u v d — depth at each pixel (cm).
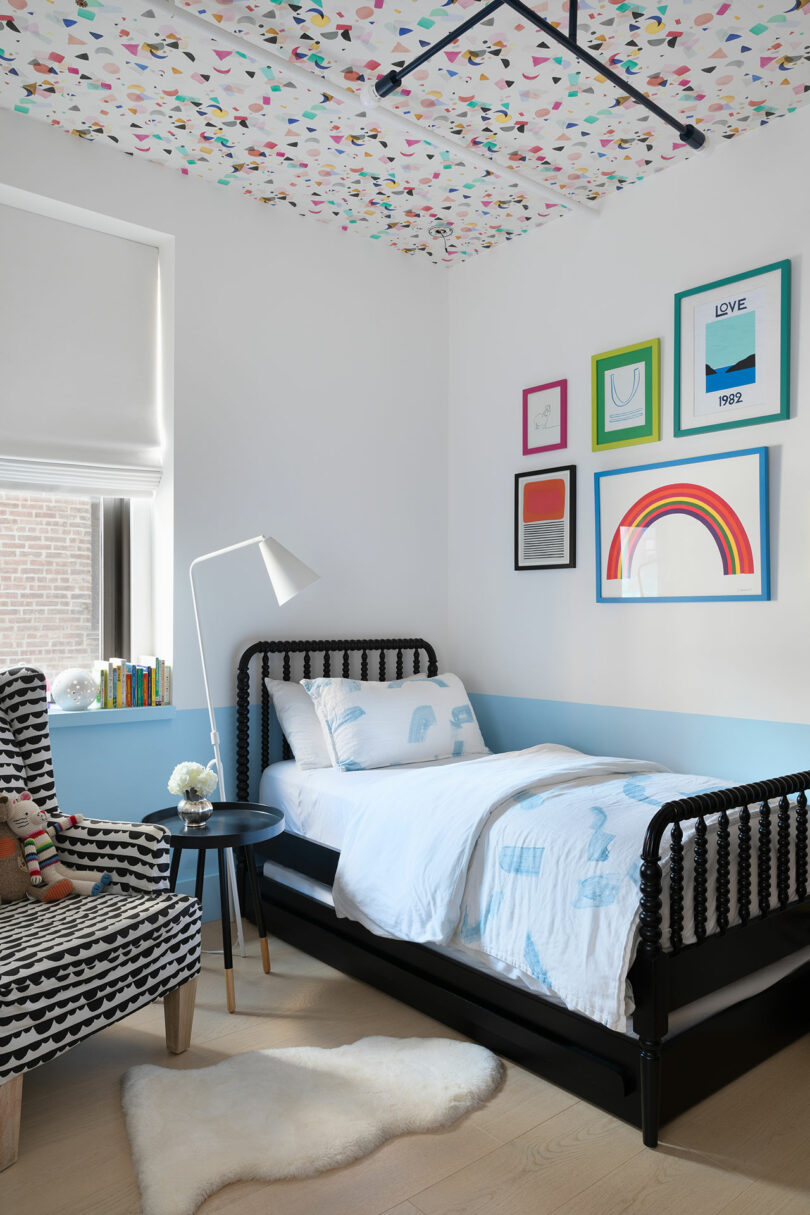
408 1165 180
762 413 281
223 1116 192
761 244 283
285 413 348
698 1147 185
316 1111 194
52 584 312
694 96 264
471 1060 216
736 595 288
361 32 236
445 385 402
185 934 221
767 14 224
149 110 276
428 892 230
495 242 376
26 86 263
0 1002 174
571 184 321
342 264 366
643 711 319
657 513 312
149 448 324
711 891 206
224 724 331
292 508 350
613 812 218
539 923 205
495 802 231
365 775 303
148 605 332
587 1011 191
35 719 249
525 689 366
